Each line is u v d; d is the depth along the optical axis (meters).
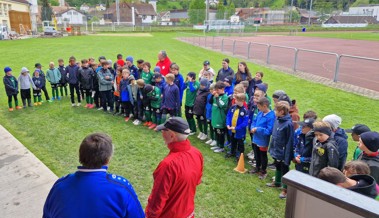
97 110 8.84
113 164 5.29
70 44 28.61
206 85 6.33
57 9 103.25
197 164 2.54
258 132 4.79
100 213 1.76
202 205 4.10
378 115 7.88
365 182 2.10
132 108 7.88
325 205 1.09
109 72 8.48
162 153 5.79
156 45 28.70
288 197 1.20
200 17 64.12
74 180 1.84
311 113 4.38
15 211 3.81
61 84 10.14
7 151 5.64
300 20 82.44
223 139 5.91
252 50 24.23
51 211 1.84
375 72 14.12
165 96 6.89
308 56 20.42
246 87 6.47
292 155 4.30
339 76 13.11
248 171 5.12
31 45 27.03
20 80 8.84
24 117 8.11
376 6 86.12
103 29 58.69
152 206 2.39
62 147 6.05
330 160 3.40
